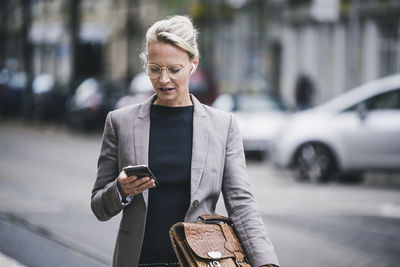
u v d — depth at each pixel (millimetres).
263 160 18453
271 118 17812
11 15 55969
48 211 10250
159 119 3408
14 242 7914
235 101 18359
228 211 3469
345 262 7473
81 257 7281
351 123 13695
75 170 15523
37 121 32188
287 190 13000
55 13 51500
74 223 9336
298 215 10320
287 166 14352
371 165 13570
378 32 23625
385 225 9617
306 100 23656
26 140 23922
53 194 11930
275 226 9469
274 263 3238
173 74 3256
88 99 27594
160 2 39375
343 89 25094
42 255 7270
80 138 25438
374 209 10938
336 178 14656
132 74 43125
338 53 25297
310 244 8367
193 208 3322
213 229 3240
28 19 35562
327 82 25906
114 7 45719
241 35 32406
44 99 31828
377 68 23625
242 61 32406
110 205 3287
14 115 35500
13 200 11219
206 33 34688
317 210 10781
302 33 27312
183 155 3369
